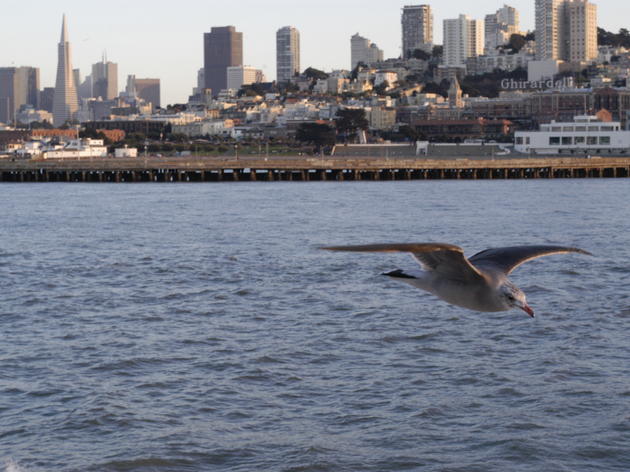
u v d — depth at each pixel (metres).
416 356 36.28
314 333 40.41
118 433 28.02
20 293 51.19
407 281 9.16
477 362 35.25
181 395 31.59
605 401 30.41
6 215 107.38
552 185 165.50
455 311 44.41
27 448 26.91
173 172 189.75
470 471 25.25
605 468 25.41
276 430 28.38
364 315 44.09
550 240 75.94
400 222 93.50
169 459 26.19
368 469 25.48
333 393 31.78
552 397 30.91
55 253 70.06
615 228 85.31
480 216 99.69
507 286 9.08
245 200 129.12
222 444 27.27
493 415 29.34
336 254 67.44
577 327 40.78
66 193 152.12
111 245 75.12
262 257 66.31
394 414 29.59
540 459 25.89
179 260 64.88
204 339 39.38
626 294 48.94
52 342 38.91
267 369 34.56
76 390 32.03
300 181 189.00
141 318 44.12
